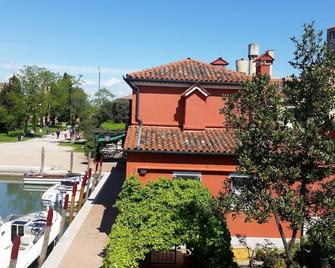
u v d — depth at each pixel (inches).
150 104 768.3
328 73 317.4
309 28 325.1
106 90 3056.1
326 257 406.6
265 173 319.3
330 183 327.3
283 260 525.3
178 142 696.4
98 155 1654.8
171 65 836.0
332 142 309.9
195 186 587.5
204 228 484.1
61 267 555.8
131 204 550.6
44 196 1130.7
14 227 761.6
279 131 316.2
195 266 584.1
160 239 485.1
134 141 689.6
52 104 2883.9
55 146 2277.3
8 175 1525.6
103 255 605.0
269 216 321.7
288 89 331.9
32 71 2893.7
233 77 774.5
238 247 642.2
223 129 768.9
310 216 327.3
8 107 2974.9
